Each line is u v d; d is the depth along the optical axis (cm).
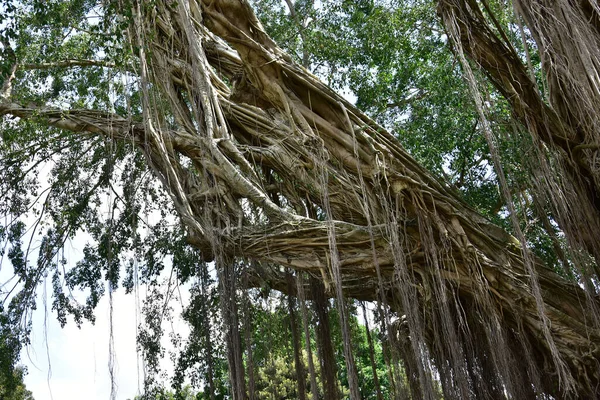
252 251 1112
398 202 1087
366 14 1611
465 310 1089
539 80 1390
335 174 1149
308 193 1203
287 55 1218
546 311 1009
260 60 1184
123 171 1518
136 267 1215
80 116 1311
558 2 871
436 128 1423
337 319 1303
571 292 1042
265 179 1237
